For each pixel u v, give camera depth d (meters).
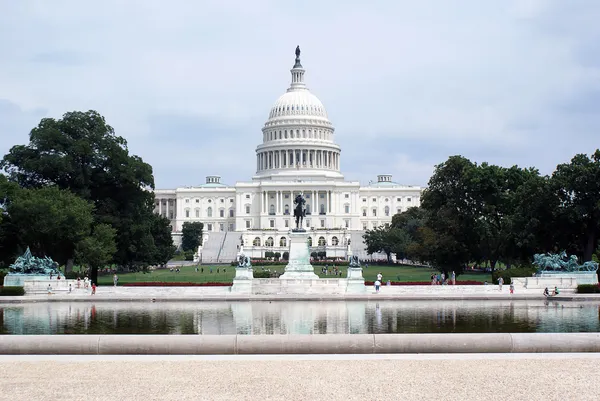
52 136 94.25
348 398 24.98
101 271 129.25
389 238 170.25
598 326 45.72
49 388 26.39
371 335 33.66
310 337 33.53
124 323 48.94
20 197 85.62
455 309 58.38
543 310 57.00
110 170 96.69
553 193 87.75
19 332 44.16
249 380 27.56
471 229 98.25
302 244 82.12
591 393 25.61
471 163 104.75
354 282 76.06
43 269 76.69
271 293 74.69
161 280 103.19
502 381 27.30
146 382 27.25
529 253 94.88
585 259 90.44
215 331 44.59
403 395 25.34
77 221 83.94
